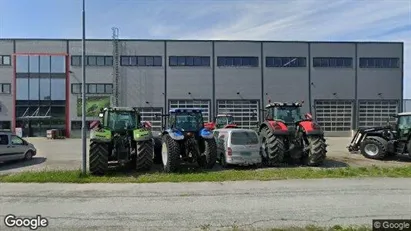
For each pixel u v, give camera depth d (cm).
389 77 3556
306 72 3506
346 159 1481
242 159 1203
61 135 3319
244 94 3456
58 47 3394
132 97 3384
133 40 3403
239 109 3450
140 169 1123
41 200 729
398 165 1302
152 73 3400
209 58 3453
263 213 625
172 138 1134
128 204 693
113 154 1125
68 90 3381
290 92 3488
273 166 1266
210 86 3438
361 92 3534
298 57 3512
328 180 953
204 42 3447
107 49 3388
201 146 1212
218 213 626
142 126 1255
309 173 1064
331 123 3488
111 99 3362
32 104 3375
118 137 1148
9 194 788
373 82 3544
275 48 3497
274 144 1262
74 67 3388
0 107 3353
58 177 983
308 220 582
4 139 1390
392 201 710
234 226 550
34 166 1307
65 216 607
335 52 3538
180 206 676
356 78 3534
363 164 1329
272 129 1276
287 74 3494
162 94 3406
